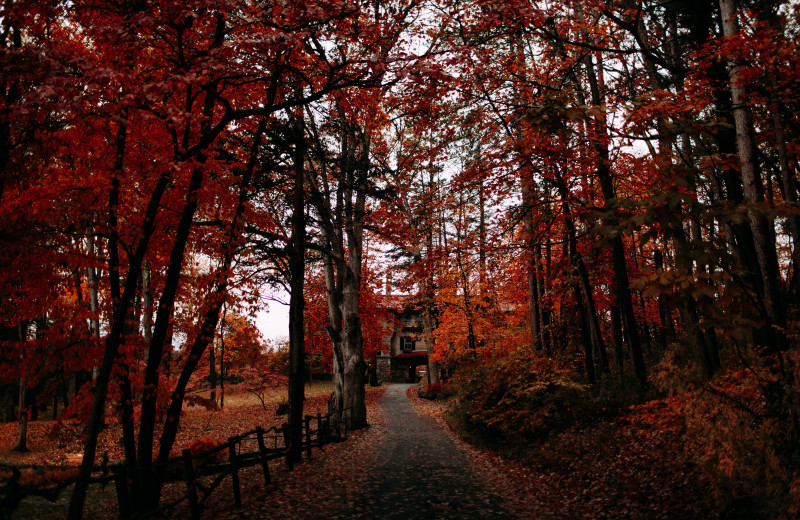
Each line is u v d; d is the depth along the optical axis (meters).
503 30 10.06
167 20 5.83
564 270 16.81
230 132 9.97
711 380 7.26
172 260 7.70
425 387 34.47
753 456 5.45
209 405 8.08
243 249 8.93
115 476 5.79
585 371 17.34
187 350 8.46
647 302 19.05
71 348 6.62
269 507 7.52
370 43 6.78
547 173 11.57
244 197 8.78
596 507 7.18
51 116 6.61
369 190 17.00
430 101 9.64
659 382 8.67
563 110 5.66
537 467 10.21
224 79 6.80
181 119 5.61
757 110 8.65
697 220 4.48
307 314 27.61
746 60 7.45
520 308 27.95
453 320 28.28
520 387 12.89
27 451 17.42
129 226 7.37
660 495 6.78
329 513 7.17
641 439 9.03
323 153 14.87
